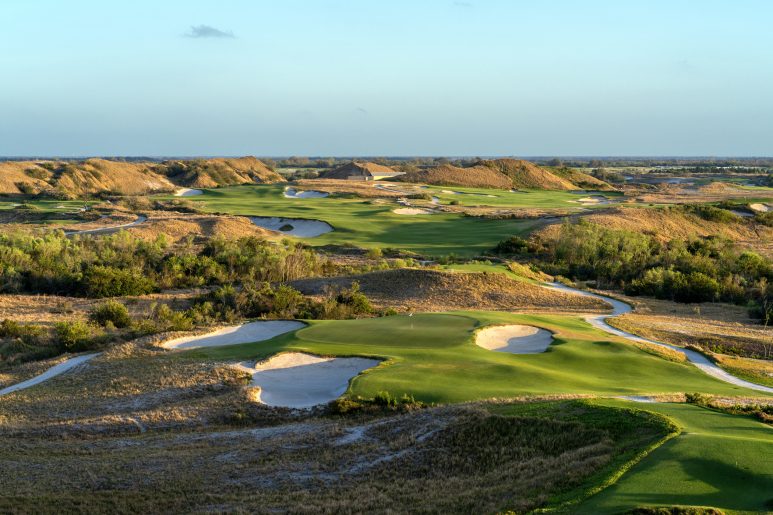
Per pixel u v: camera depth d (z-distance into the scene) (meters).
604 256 73.88
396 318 39.69
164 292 59.91
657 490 14.55
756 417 20.55
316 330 36.44
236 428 24.92
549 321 41.25
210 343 36.88
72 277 59.47
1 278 60.03
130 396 28.16
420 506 16.53
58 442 23.91
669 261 71.25
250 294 50.56
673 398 24.17
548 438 19.80
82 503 18.05
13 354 37.81
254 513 16.89
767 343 40.12
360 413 24.67
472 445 20.27
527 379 27.09
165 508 17.72
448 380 26.88
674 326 44.72
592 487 15.21
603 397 23.75
